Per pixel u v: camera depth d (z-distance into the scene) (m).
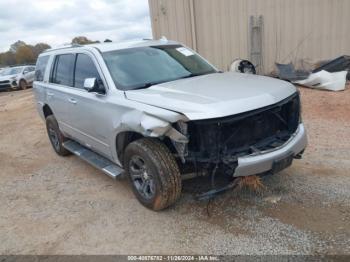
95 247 3.71
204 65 5.51
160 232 3.82
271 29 11.63
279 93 3.96
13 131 9.98
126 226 4.03
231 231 3.68
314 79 9.77
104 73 4.67
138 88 4.46
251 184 3.96
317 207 3.92
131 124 3.99
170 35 12.64
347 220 3.62
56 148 6.91
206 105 3.57
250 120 3.72
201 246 3.50
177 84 4.41
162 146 3.95
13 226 4.36
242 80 4.45
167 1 12.30
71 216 4.43
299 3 11.13
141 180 4.31
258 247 3.37
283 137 4.09
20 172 6.34
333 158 5.19
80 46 5.59
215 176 4.03
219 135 3.59
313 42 11.36
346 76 10.21
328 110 7.79
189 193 4.50
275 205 4.05
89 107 4.89
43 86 6.59
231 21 11.92
